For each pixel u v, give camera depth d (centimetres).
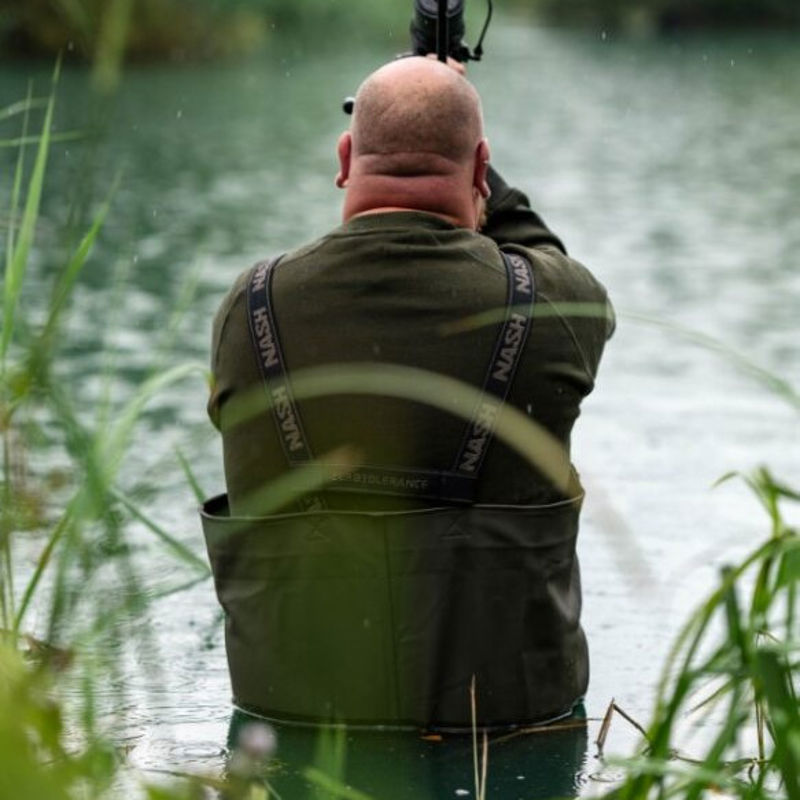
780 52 9556
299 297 846
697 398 1831
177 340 2020
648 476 1479
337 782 638
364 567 828
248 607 857
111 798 600
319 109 5900
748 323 2305
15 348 1099
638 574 665
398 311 835
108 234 3058
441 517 828
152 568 1091
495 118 5756
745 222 3444
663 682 563
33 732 477
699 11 11575
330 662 839
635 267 2838
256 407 846
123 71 7375
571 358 856
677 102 6562
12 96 5444
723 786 610
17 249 797
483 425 832
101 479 564
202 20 7894
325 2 9262
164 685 885
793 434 1652
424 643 832
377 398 830
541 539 842
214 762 789
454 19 1023
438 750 824
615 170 4409
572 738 846
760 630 589
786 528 581
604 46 9962
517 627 842
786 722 545
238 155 4528
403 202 861
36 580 732
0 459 837
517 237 926
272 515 841
